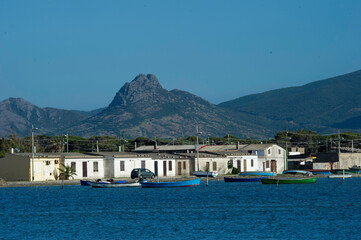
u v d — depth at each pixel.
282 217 64.50
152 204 78.50
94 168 110.19
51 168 106.44
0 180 100.38
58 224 61.44
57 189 100.19
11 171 104.62
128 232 55.72
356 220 61.34
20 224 61.72
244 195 91.00
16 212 71.44
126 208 74.31
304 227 57.12
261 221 61.59
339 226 57.44
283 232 54.44
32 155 102.25
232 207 74.44
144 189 104.25
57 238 53.19
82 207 75.81
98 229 57.75
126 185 99.94
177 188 106.38
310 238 51.28
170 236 53.22
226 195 91.06
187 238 52.09
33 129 102.62
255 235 53.09
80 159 108.31
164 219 64.06
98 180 98.81
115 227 58.88
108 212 70.56
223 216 65.88
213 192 96.81
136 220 63.59
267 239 51.09
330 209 71.50
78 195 91.25
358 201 81.00
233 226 58.41
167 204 78.38
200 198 86.38
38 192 95.50
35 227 59.56
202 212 69.62
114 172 110.56
